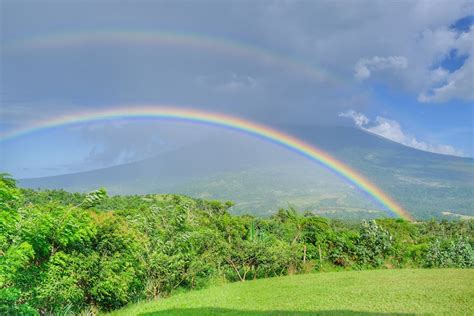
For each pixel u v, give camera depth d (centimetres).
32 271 1021
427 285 1458
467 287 1370
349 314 1023
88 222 1193
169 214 1855
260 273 2284
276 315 1070
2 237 867
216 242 2073
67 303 1129
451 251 2473
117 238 1279
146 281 1551
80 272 1159
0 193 910
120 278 1261
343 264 2548
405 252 2577
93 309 1240
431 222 5997
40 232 1022
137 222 1653
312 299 1300
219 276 2103
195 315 1128
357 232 2709
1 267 815
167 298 1527
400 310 1045
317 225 2630
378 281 1677
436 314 977
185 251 1778
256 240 2320
